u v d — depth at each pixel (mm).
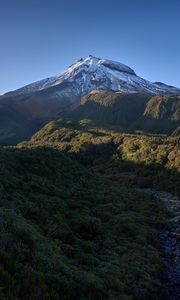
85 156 102188
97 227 31688
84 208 39281
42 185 40844
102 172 86188
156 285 23438
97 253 26609
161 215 46281
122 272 23188
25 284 14398
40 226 27500
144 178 73625
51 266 17578
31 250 18266
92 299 17031
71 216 33906
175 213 48125
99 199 46750
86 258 23531
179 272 27375
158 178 71812
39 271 16422
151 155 82938
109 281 20281
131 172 81062
